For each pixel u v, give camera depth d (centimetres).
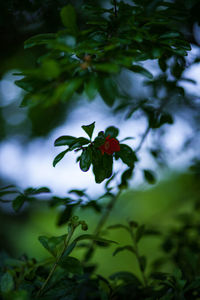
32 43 85
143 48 88
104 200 118
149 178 106
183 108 129
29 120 201
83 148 86
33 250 203
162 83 108
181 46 88
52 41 81
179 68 97
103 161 86
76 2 112
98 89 83
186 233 115
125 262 185
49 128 197
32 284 85
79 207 97
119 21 86
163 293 90
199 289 90
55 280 86
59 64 80
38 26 117
